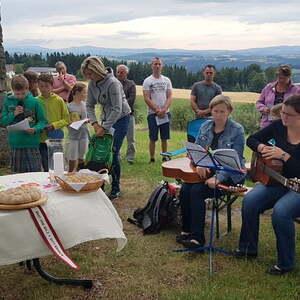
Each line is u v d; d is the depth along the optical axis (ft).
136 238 16.16
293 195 13.39
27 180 12.82
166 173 15.84
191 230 15.51
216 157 13.16
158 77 27.94
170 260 14.37
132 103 27.81
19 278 13.10
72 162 22.27
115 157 20.16
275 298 12.01
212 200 15.64
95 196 11.62
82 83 22.29
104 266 13.93
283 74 22.74
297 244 15.61
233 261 14.28
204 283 12.76
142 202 20.45
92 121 19.44
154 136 28.63
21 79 17.84
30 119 17.95
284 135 14.19
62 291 12.31
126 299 12.03
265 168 14.07
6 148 25.23
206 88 27.22
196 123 21.16
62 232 10.58
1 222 9.94
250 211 14.11
